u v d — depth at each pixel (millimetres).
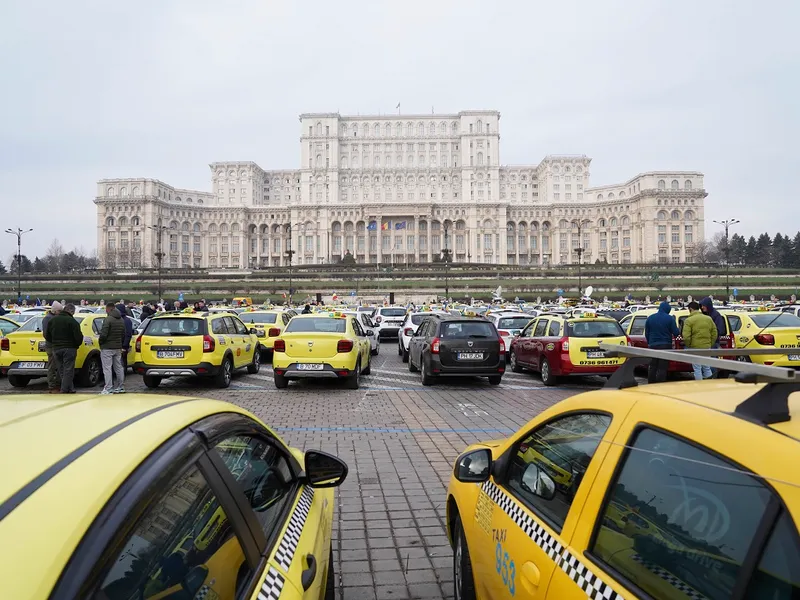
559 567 2039
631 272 87000
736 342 13031
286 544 2291
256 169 150250
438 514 5199
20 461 1509
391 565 4172
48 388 12188
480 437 8125
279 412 9984
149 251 128375
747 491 1494
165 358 12047
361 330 15320
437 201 137750
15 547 1227
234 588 1802
